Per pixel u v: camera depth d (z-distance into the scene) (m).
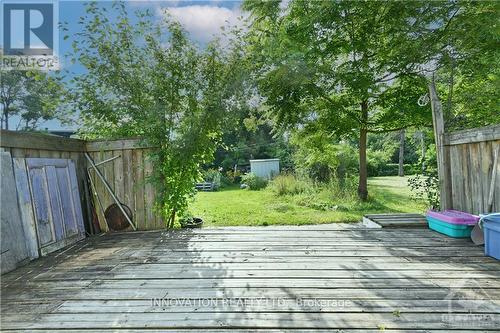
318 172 9.98
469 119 5.22
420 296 2.01
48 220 3.31
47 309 1.94
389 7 5.77
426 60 5.95
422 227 3.96
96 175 4.31
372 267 2.55
